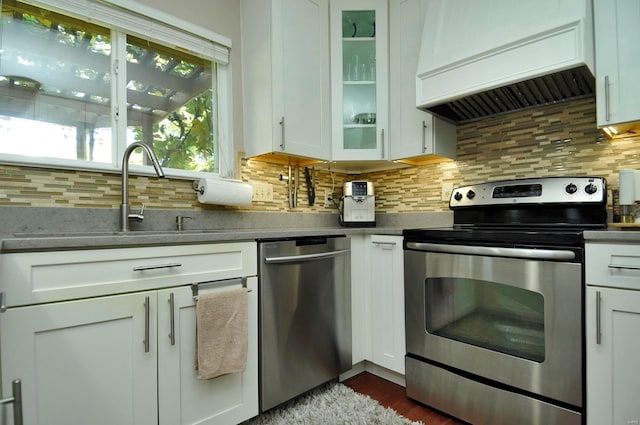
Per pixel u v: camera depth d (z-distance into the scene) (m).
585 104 1.68
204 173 1.91
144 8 1.68
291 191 2.28
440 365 1.58
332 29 2.20
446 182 2.20
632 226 1.25
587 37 1.34
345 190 2.40
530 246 1.29
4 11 1.37
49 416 0.96
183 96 1.90
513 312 1.35
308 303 1.62
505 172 1.94
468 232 1.47
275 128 1.88
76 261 1.01
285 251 1.54
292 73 1.97
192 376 1.25
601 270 1.14
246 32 2.07
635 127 1.43
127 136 1.67
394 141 2.16
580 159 1.68
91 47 1.58
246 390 1.40
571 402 1.19
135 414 1.11
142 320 1.14
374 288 1.89
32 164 1.36
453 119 2.09
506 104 1.84
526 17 1.47
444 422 1.50
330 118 2.19
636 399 1.07
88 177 1.51
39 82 1.44
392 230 1.80
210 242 1.31
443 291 1.57
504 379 1.36
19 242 0.91
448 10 1.78
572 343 1.19
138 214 1.56
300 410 1.55
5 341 0.89
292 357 1.55
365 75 2.26
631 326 1.08
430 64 1.77
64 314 0.99
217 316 1.28
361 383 1.86
